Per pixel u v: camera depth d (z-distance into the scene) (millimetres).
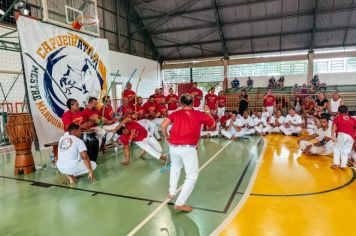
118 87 15328
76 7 6082
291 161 5547
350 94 14203
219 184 4180
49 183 4398
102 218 3096
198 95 9742
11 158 6477
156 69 18766
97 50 6516
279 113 9570
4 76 9273
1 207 3451
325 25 14203
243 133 8727
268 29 15070
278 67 17109
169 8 15344
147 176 4684
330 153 5965
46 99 5172
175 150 3131
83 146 4312
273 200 3520
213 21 15383
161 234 2707
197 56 18047
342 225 2830
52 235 2742
